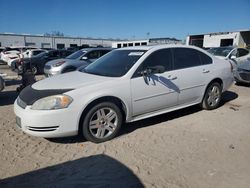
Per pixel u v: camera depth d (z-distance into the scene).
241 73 9.42
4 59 21.89
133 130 4.76
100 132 4.20
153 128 4.86
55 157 3.74
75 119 3.91
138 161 3.61
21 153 3.86
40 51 19.64
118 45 47.00
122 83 4.30
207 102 5.86
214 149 3.96
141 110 4.61
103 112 4.19
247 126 4.96
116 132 4.36
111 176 3.24
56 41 56.78
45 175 3.27
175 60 5.13
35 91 4.09
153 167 3.45
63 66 10.38
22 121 3.88
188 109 6.10
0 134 4.59
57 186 3.04
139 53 4.86
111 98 4.25
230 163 3.54
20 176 3.25
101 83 4.18
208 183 3.08
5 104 6.92
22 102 4.04
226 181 3.12
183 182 3.10
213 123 5.13
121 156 3.75
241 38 27.16
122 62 4.84
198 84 5.46
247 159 3.65
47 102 3.79
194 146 4.07
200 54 5.64
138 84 4.47
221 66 5.97
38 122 3.75
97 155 3.79
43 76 13.86
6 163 3.56
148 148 4.01
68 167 3.46
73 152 3.89
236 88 9.22
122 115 4.47
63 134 3.91
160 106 4.87
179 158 3.68
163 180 3.15
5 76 13.66
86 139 4.21
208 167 3.44
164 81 4.82
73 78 4.53
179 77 5.07
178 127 4.91
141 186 3.03
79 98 3.92
